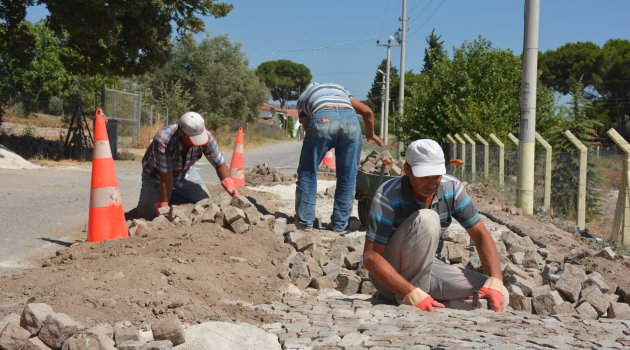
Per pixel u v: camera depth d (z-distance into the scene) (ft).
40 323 10.91
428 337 12.17
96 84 119.44
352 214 31.37
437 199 15.06
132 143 94.73
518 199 34.78
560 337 12.51
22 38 67.56
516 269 17.61
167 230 20.62
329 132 24.34
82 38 63.72
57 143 74.08
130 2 61.98
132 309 13.32
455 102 65.57
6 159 54.80
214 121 150.00
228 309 14.19
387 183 15.06
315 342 11.99
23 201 33.73
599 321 14.20
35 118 110.63
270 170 45.39
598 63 165.58
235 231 20.83
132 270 15.65
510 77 64.95
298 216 25.11
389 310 14.38
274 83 369.09
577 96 57.62
